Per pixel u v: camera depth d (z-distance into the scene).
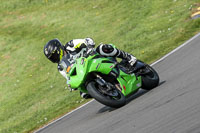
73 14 84.00
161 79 25.94
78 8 86.69
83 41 21.20
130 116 18.02
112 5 80.00
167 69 28.84
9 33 86.31
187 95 17.62
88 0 89.06
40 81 53.12
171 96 18.78
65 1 94.38
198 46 32.03
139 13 67.19
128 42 52.44
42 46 71.88
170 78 24.73
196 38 36.88
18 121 37.66
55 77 51.97
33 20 90.25
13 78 60.16
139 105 19.69
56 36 75.06
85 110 27.81
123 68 22.55
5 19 96.62
